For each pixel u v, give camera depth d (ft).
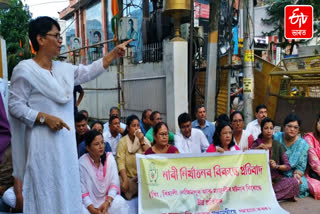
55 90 6.42
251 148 14.23
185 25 27.61
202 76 27.78
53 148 6.49
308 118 19.69
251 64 20.94
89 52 45.55
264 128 13.66
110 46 63.98
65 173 6.68
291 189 13.21
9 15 60.39
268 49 51.39
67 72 6.91
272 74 21.94
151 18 30.22
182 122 15.01
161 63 26.35
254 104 25.95
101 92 39.99
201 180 12.07
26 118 6.23
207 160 12.28
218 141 13.33
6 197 10.18
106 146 14.17
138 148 13.93
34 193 6.53
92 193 11.13
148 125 18.17
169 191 11.66
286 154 14.15
